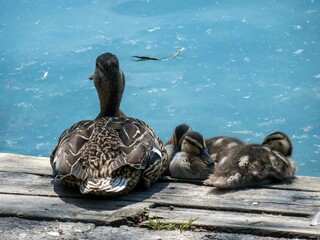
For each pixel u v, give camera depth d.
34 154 16.42
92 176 7.55
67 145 7.88
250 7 21.80
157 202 7.70
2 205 7.58
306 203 7.68
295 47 20.03
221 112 17.75
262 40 20.33
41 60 19.86
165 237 6.95
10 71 19.41
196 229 7.13
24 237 6.94
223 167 8.34
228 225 7.12
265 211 7.48
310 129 16.98
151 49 20.05
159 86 18.78
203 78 19.03
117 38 20.55
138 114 17.77
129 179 7.69
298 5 21.73
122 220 7.25
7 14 21.92
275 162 8.32
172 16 21.44
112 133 7.93
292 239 6.95
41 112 17.94
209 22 21.11
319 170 15.48
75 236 6.98
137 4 22.05
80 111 18.00
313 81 18.66
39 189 8.03
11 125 17.55
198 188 8.14
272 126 17.17
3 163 8.80
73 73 19.25
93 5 22.11
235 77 19.03
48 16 21.77
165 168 8.40
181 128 9.48
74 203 7.66
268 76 18.97
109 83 9.24
